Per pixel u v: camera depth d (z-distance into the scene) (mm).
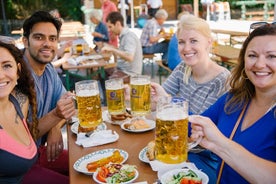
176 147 1104
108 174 1291
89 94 1490
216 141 1118
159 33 6738
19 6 14492
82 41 5930
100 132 1728
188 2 17188
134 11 14398
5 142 1377
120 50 4730
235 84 1489
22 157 1431
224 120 1481
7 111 1544
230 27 9555
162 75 6605
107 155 1506
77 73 5695
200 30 1988
